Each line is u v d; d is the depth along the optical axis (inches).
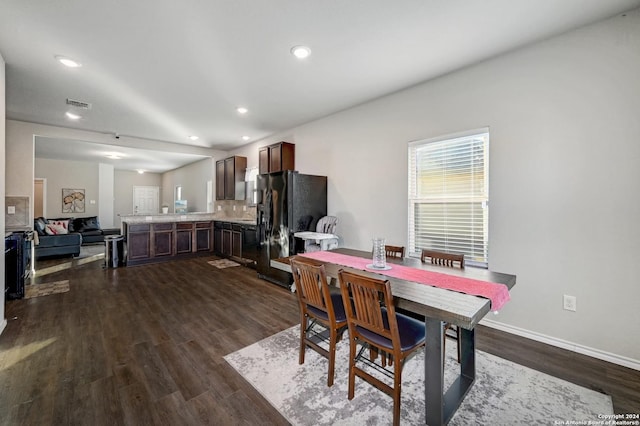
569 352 88.5
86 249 278.8
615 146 81.9
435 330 57.5
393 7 77.2
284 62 106.9
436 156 122.6
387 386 60.1
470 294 59.1
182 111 161.0
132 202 415.2
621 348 81.7
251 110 159.5
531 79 95.8
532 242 96.4
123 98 140.4
